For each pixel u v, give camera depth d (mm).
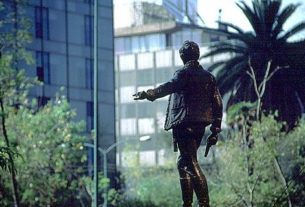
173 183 68562
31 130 50781
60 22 81125
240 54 58594
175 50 131875
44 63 79188
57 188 54281
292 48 57281
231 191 50375
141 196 68625
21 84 42094
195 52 12336
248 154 49062
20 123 50156
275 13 57156
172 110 12234
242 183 49375
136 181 75750
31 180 51125
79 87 81875
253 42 57750
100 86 82875
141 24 137250
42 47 79250
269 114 54188
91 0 84125
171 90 12055
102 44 83688
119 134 133000
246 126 51625
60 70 80438
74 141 54375
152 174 74062
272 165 50031
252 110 55031
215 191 52125
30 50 78000
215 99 12328
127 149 78000
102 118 82250
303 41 57344
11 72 40219
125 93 134625
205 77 12227
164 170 71438
